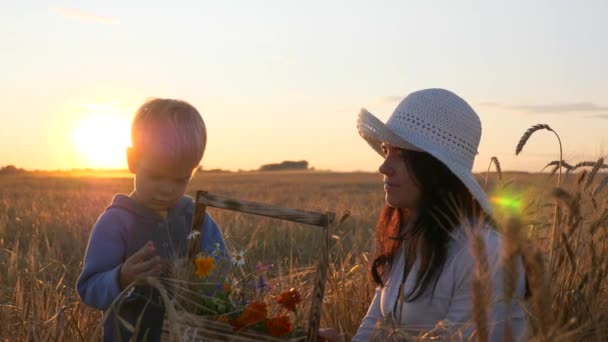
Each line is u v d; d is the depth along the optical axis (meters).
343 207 17.56
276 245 8.10
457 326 2.56
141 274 2.57
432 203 2.78
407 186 2.86
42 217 11.38
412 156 2.82
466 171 2.76
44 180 56.91
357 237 7.04
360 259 4.76
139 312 2.80
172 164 2.82
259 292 2.73
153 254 2.80
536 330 2.02
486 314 1.77
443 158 2.69
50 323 3.53
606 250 2.85
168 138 2.79
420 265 2.79
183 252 2.97
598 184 2.84
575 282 2.75
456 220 2.76
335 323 3.69
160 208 2.98
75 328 3.48
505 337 1.77
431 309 2.76
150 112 2.84
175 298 2.29
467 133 2.92
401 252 3.11
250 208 2.63
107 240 2.87
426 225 2.78
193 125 2.86
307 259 6.94
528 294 2.41
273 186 48.03
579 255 2.89
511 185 2.68
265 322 2.41
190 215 3.11
